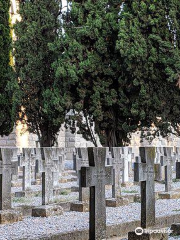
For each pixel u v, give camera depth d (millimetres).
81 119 33688
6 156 13711
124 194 18828
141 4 31625
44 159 15328
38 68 34469
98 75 32625
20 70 34219
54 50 33375
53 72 34688
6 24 34281
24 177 20188
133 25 31516
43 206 14664
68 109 33531
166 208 15891
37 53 34719
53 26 34906
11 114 34312
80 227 12234
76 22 34094
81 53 32625
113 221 12906
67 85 32562
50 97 33219
